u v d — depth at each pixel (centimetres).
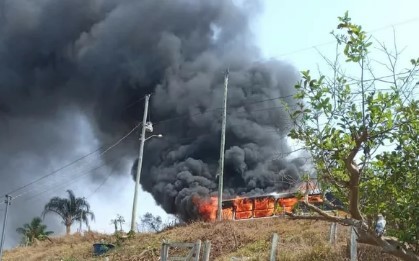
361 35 652
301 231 2377
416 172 665
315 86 662
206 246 1870
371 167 694
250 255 2108
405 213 660
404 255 643
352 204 646
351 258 1514
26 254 3975
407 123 643
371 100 642
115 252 2928
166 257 1872
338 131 655
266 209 3441
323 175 673
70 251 3466
